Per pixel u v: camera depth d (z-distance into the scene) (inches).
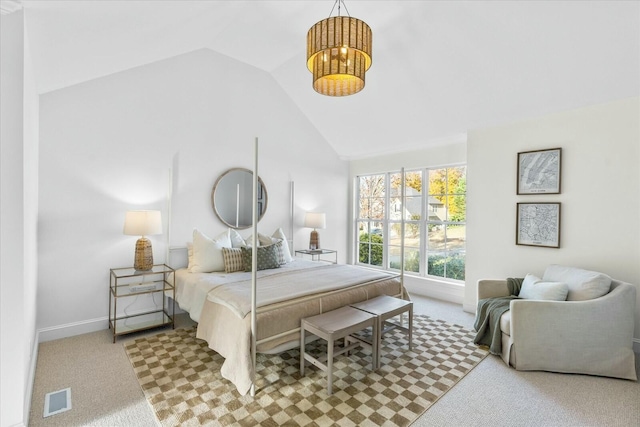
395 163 195.6
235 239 152.3
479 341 114.1
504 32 105.0
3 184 60.0
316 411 76.0
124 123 128.5
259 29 130.6
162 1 79.3
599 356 93.3
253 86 169.9
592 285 99.2
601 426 71.4
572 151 120.8
